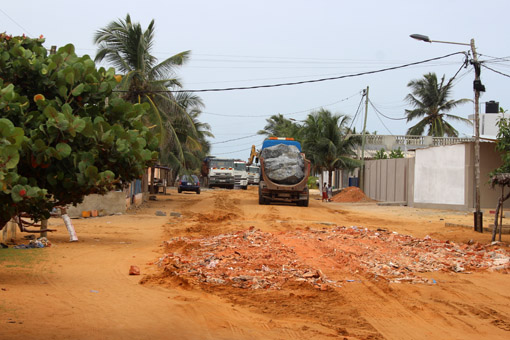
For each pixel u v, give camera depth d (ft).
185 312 24.36
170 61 103.91
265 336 21.18
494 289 31.45
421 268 37.73
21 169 18.45
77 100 20.08
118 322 22.07
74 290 28.02
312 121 155.43
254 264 37.65
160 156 114.11
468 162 100.73
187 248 45.37
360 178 154.71
